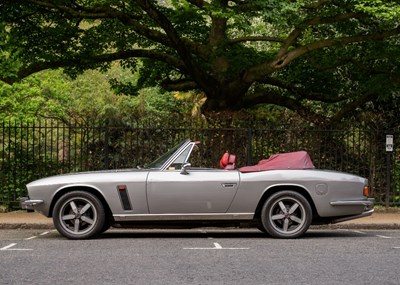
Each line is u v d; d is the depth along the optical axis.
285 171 11.16
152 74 24.34
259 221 11.37
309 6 18.14
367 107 21.88
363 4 15.93
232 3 23.31
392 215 15.79
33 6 19.72
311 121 18.39
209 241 10.72
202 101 27.97
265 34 25.69
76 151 18.47
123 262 8.28
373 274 7.45
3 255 8.91
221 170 11.19
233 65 20.91
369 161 17.50
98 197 11.08
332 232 12.73
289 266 8.00
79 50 21.47
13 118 20.03
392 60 19.89
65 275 7.32
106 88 30.73
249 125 16.77
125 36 22.58
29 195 11.08
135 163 17.12
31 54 20.95
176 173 11.06
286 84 23.30
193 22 23.03
